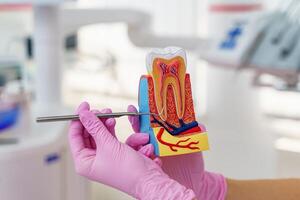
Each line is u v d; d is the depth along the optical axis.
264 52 1.97
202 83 3.45
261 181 1.04
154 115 0.80
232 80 2.67
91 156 0.81
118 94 4.45
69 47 4.68
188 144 0.78
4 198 1.39
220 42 2.20
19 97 1.62
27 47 2.74
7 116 1.54
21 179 1.40
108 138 0.79
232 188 1.00
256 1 2.31
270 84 2.28
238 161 2.52
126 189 0.79
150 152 0.79
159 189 0.76
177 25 3.77
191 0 3.68
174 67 0.82
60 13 2.00
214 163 2.43
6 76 1.74
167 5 3.77
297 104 3.60
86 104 0.83
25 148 1.40
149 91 0.80
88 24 2.34
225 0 2.33
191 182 0.93
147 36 2.65
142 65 4.40
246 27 2.11
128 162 0.78
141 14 2.56
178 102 0.81
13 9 2.20
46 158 1.46
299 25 1.92
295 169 2.49
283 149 2.73
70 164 1.59
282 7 2.06
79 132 0.84
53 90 1.95
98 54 4.64
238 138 2.64
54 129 1.57
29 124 1.61
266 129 2.81
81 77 4.64
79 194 1.64
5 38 3.29
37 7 1.87
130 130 1.12
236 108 2.69
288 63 1.88
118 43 4.50
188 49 2.58
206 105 2.81
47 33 1.89
